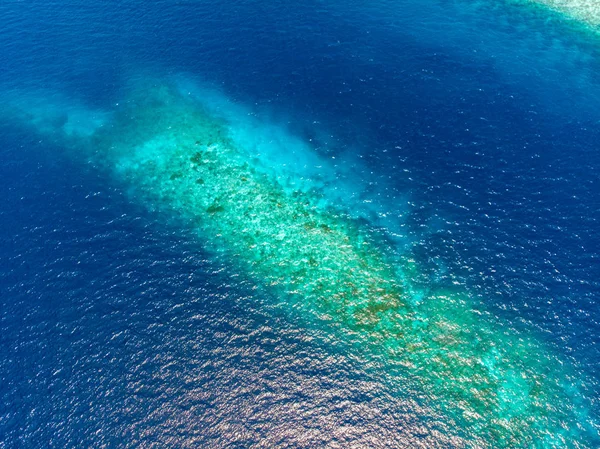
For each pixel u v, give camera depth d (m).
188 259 54.78
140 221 58.19
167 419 43.41
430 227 57.12
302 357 47.44
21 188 60.47
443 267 53.81
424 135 65.81
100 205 59.44
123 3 88.44
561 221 56.22
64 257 54.00
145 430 42.78
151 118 70.31
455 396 44.81
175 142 67.50
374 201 60.09
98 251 54.78
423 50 78.25
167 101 72.19
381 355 47.50
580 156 62.34
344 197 60.81
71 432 42.56
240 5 87.31
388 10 87.00
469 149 63.84
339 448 42.31
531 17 87.69
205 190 62.25
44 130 67.94
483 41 80.94
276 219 59.16
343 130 67.31
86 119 69.81
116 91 73.69
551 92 71.44
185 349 47.66
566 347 47.47
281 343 48.38
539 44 81.00
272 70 75.25
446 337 48.59
